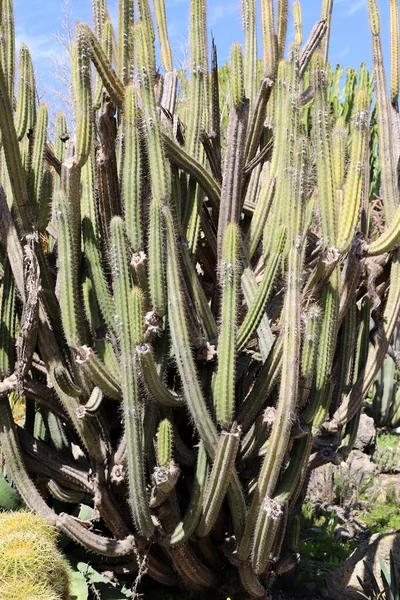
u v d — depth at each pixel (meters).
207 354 3.44
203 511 3.38
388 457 6.91
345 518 5.57
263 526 3.28
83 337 3.40
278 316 3.86
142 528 3.27
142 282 3.26
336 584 4.30
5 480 3.86
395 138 4.35
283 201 3.23
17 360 3.35
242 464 3.58
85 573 3.65
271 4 3.96
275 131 3.85
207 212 3.99
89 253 3.50
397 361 5.39
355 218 3.31
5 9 3.60
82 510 3.82
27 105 3.76
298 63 3.64
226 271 3.13
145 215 3.50
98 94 3.78
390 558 3.95
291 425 3.21
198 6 3.73
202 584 3.79
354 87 8.78
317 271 3.37
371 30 4.38
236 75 3.64
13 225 3.39
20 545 3.24
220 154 4.10
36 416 4.09
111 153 3.57
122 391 3.21
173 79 4.26
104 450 3.46
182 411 3.68
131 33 3.57
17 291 3.50
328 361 3.46
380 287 4.22
